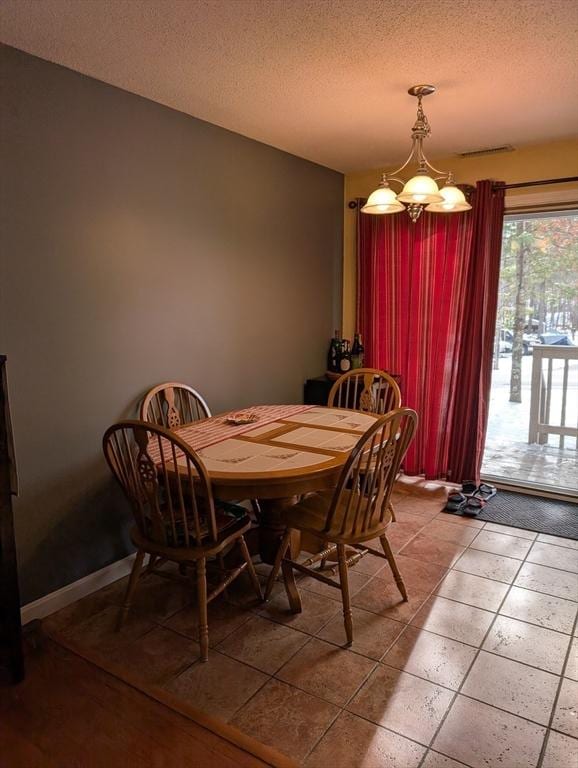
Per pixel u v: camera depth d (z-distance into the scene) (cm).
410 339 397
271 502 262
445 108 276
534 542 297
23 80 210
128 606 223
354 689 186
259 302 350
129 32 195
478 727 169
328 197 412
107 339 253
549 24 190
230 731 168
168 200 278
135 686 188
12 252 212
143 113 260
